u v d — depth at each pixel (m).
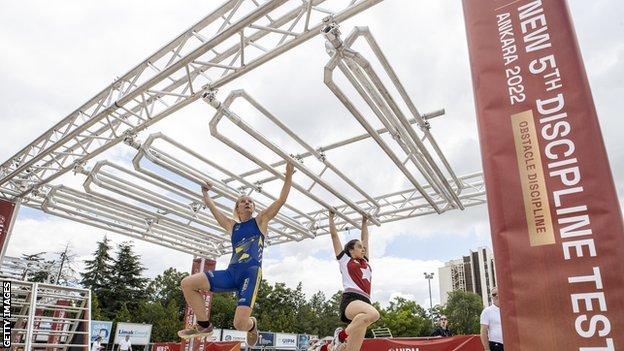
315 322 57.06
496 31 2.91
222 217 4.98
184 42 6.41
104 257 51.16
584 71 2.52
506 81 2.76
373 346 10.15
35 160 8.29
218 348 14.43
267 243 11.32
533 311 2.28
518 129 2.62
